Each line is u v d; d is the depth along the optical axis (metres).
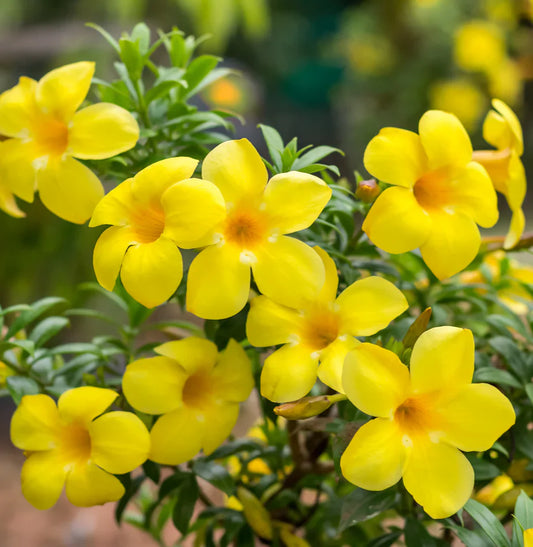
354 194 0.64
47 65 1.55
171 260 0.60
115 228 0.61
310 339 0.62
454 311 0.73
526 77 1.86
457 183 0.62
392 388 0.59
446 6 2.49
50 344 1.57
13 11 2.17
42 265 1.48
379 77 2.68
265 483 0.71
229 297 0.60
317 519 0.75
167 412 0.63
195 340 0.63
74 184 0.62
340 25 3.73
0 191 0.65
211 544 0.73
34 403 0.62
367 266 0.67
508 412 0.59
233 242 0.61
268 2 3.89
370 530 0.76
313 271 0.60
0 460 1.53
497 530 0.61
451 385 0.59
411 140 0.62
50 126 0.64
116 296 0.73
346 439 0.61
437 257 0.62
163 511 0.75
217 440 0.64
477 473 0.64
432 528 0.80
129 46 0.66
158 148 0.69
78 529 1.27
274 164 0.65
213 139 0.69
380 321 0.61
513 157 0.65
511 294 0.73
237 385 0.64
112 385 0.69
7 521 1.32
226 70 0.71
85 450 0.62
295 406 0.60
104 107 0.63
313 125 3.80
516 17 1.97
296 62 3.85
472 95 2.28
